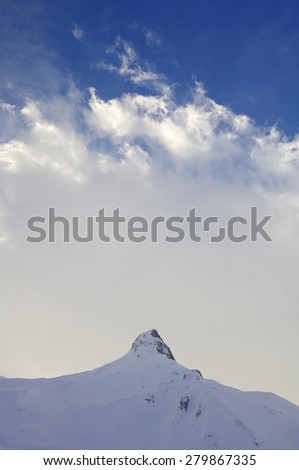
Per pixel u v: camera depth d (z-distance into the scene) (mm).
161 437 151125
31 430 158750
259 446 140750
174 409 163625
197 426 151375
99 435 156375
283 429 154750
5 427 160250
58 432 159875
